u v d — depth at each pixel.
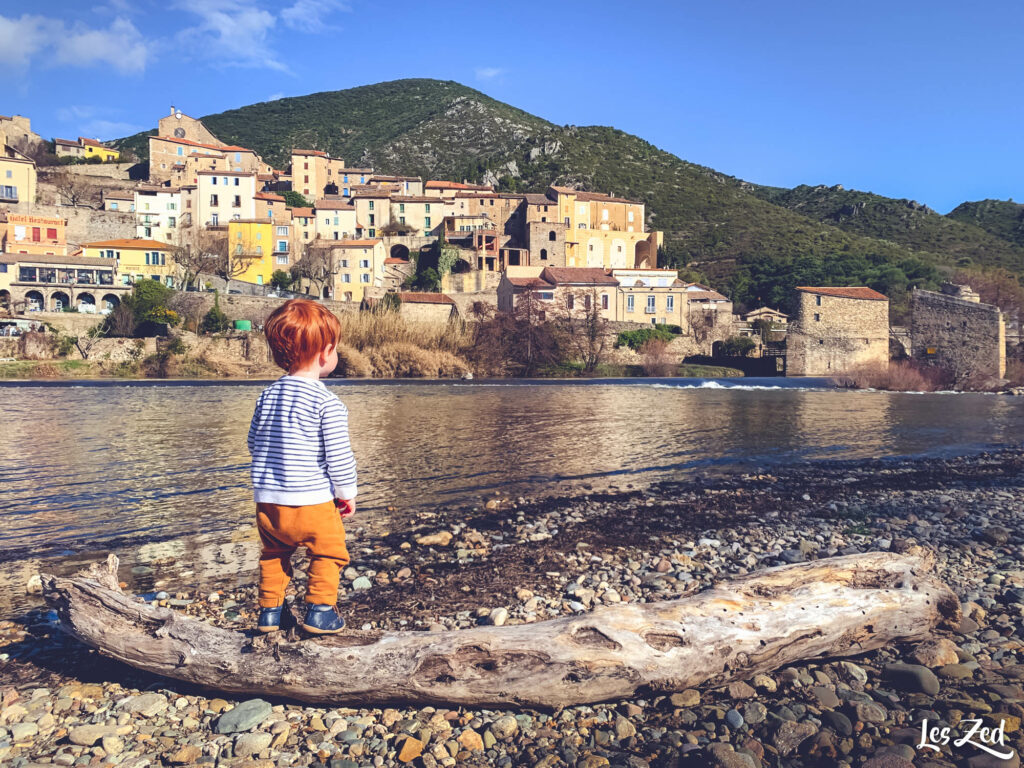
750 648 4.61
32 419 23.84
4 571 7.55
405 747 3.89
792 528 9.84
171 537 9.07
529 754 3.89
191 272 88.62
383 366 59.94
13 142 121.44
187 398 34.22
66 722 4.20
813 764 3.78
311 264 96.00
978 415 29.41
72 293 73.38
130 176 122.94
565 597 6.68
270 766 3.73
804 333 67.38
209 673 4.39
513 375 65.69
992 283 88.00
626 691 4.41
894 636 5.13
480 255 101.62
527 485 12.80
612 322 79.94
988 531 9.11
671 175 185.25
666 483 13.19
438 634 4.41
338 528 4.23
